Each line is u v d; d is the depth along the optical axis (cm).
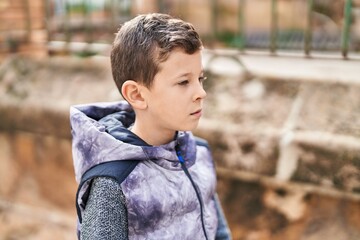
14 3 248
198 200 93
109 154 85
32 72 228
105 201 82
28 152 210
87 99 198
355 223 146
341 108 156
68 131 195
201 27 458
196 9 459
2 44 246
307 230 154
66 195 207
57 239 210
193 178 95
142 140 89
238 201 164
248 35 406
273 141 152
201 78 88
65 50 242
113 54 90
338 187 144
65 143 199
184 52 81
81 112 91
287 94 168
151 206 84
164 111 84
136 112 92
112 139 85
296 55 192
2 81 226
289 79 173
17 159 214
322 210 151
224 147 161
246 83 178
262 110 164
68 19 252
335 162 143
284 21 427
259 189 160
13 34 251
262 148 154
